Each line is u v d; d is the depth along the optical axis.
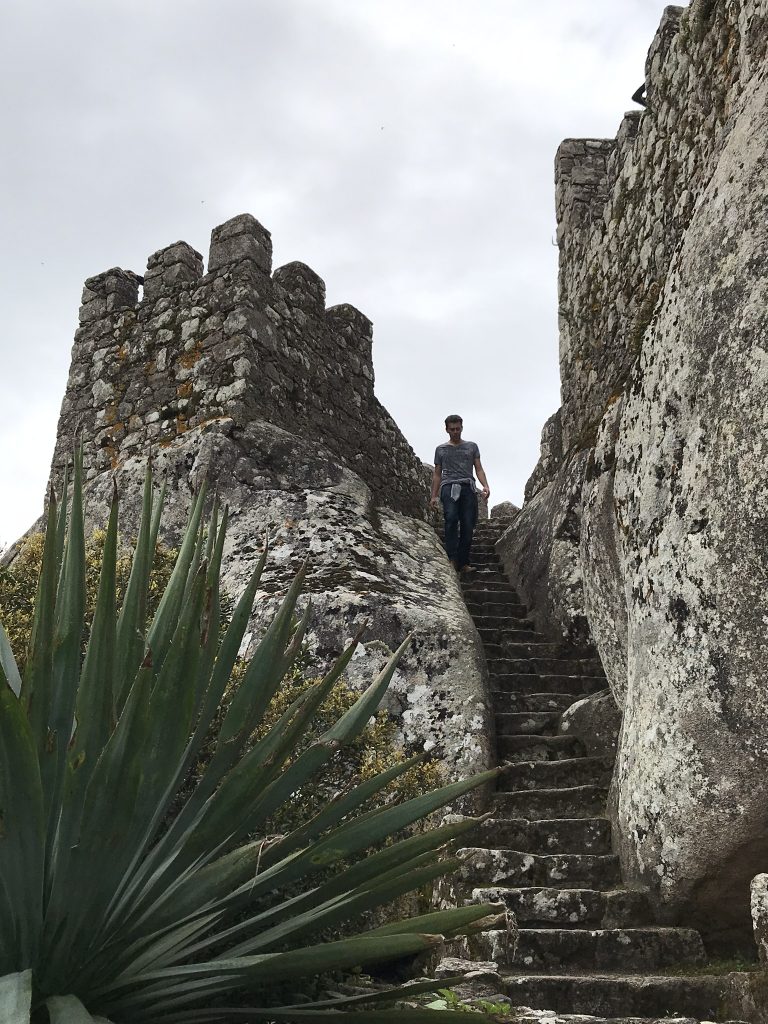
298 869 2.37
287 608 2.63
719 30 5.46
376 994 2.35
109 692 2.24
